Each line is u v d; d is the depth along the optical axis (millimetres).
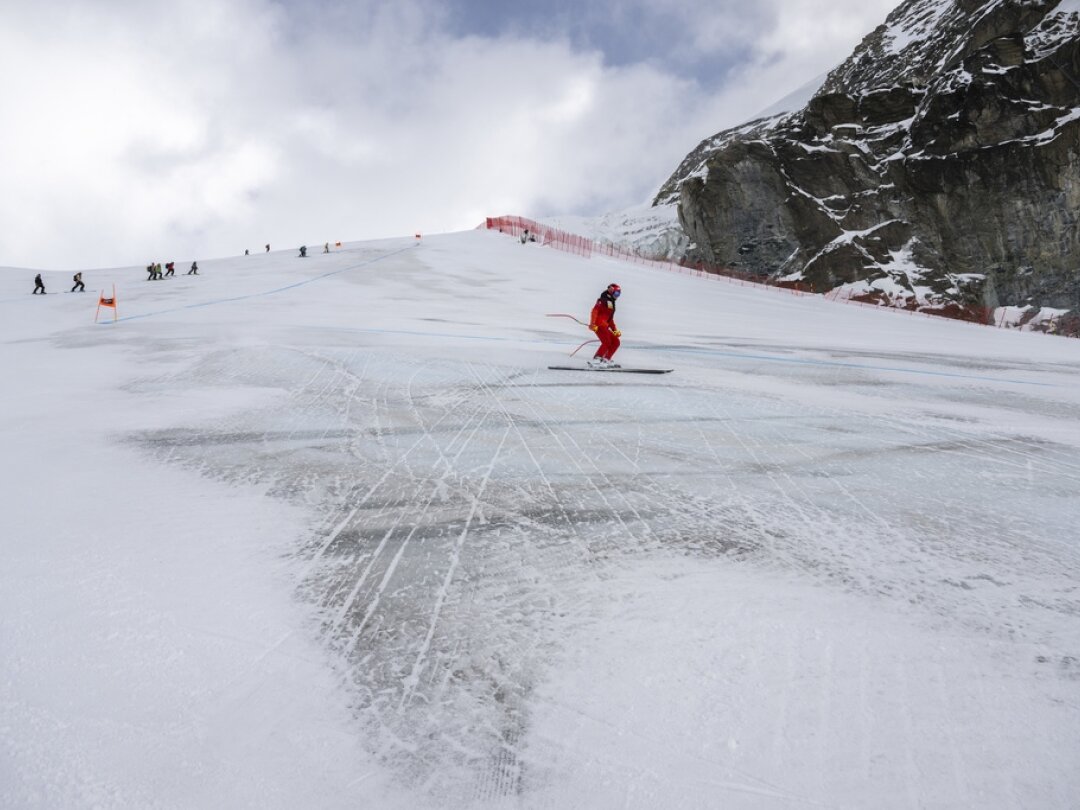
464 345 11664
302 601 2990
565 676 2455
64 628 2732
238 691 2361
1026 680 2438
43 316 17531
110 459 5148
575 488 4559
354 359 9820
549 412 6871
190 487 4504
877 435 6195
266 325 14305
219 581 3158
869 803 1876
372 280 26594
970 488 4684
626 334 15312
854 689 2375
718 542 3664
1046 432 6504
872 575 3277
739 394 8062
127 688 2363
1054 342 21469
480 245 43875
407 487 4547
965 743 2111
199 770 2000
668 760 2043
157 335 12977
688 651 2602
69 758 2033
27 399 7395
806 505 4285
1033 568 3379
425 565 3359
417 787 1945
